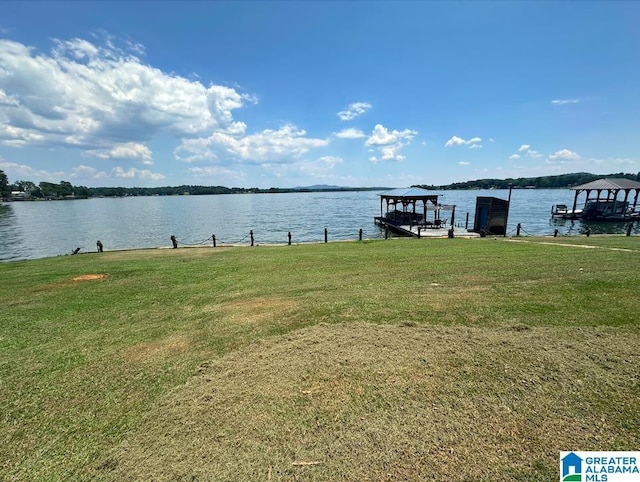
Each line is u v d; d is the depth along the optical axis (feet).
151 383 13.05
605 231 98.22
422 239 61.52
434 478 8.20
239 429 10.20
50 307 23.38
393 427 9.97
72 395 12.53
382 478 8.27
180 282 29.53
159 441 9.93
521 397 11.10
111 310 22.38
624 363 12.80
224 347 15.85
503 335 15.52
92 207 283.18
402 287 24.34
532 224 116.16
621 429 9.59
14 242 92.58
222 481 8.43
